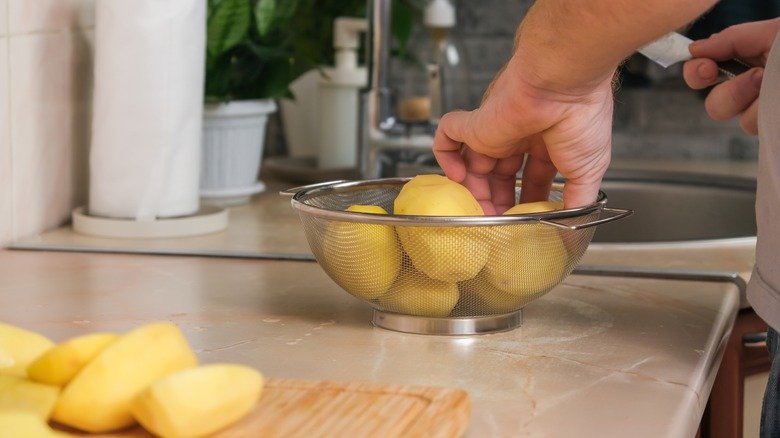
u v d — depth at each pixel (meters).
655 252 1.57
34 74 1.58
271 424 1.03
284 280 1.42
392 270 1.21
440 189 1.22
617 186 2.12
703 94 2.44
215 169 1.80
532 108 1.17
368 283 1.22
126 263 1.49
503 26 2.57
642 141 2.51
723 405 1.44
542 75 1.15
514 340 1.23
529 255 1.20
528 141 1.25
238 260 1.51
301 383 1.08
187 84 1.62
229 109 1.77
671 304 1.35
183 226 1.62
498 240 1.18
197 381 1.00
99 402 1.01
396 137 1.92
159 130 1.60
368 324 1.27
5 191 1.54
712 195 2.07
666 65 1.36
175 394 0.99
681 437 1.06
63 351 1.03
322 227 1.21
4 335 1.09
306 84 2.39
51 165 1.63
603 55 1.12
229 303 1.34
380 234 1.19
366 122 1.92
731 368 1.44
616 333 1.25
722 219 2.05
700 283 1.43
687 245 1.60
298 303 1.34
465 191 1.24
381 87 1.92
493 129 1.21
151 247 1.55
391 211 1.36
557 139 1.19
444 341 1.23
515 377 1.15
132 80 1.59
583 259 1.53
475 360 1.18
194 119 1.64
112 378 1.01
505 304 1.23
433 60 2.24
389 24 1.91
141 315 1.30
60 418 1.02
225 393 1.01
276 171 2.09
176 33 1.59
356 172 1.95
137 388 1.02
